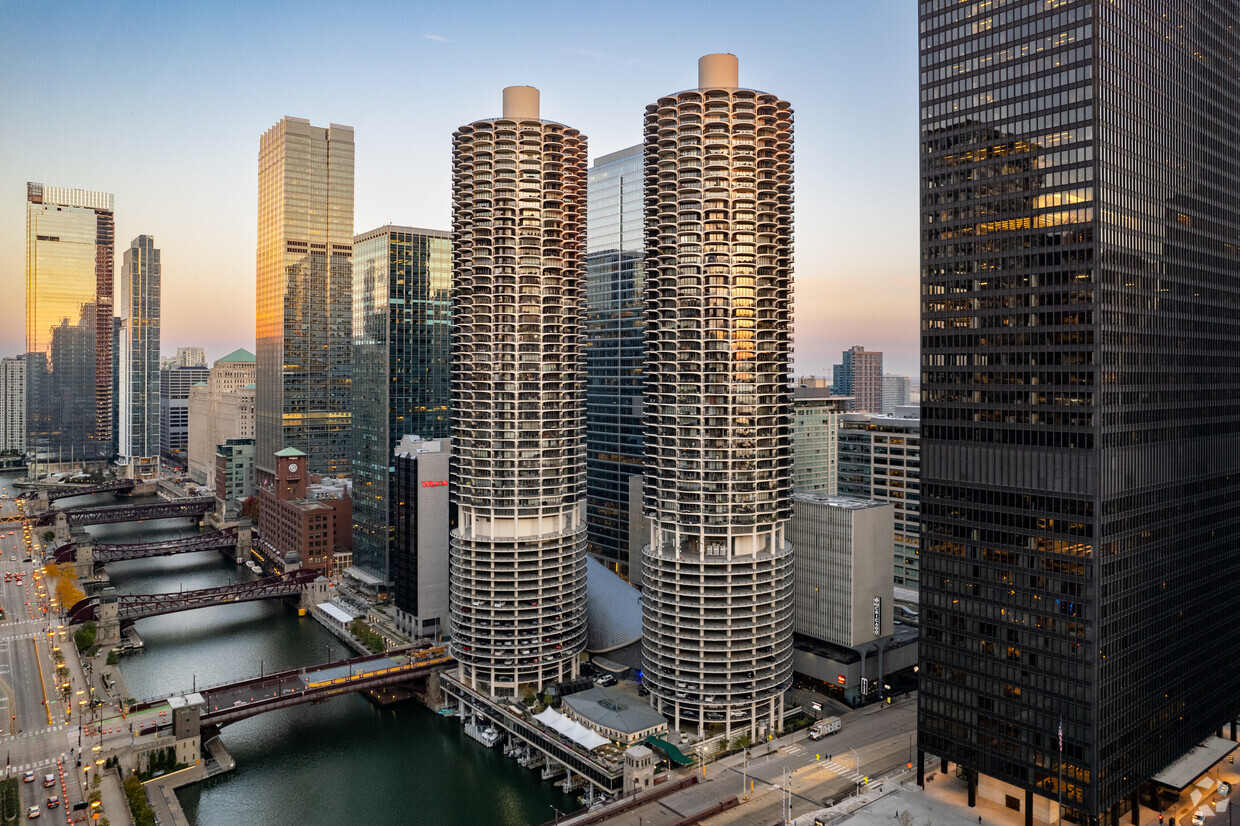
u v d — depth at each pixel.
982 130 173.00
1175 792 170.50
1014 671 166.50
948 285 178.62
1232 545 194.12
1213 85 189.88
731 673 199.62
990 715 169.75
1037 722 162.75
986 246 172.12
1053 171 161.75
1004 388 168.50
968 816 166.25
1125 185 162.25
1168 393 173.75
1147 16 169.38
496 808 182.88
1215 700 188.62
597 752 185.00
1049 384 161.75
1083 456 156.62
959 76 177.00
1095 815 154.88
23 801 173.50
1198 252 183.75
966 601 174.00
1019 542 165.88
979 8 173.75
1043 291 163.12
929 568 180.75
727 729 199.88
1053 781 160.12
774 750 195.12
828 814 165.88
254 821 177.00
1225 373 192.25
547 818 178.38
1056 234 161.25
